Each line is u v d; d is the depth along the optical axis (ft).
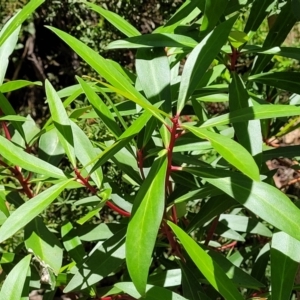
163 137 1.44
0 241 1.30
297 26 3.93
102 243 1.64
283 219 1.24
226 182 1.33
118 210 1.56
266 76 1.74
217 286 1.33
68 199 2.88
